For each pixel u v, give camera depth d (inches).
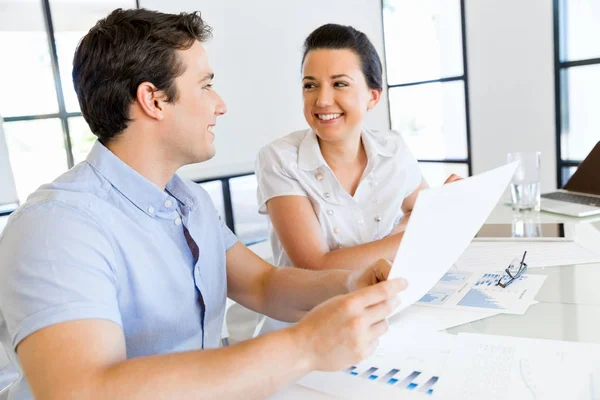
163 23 29.6
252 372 22.5
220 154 148.9
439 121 170.4
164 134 30.8
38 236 24.9
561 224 55.4
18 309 23.3
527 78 138.7
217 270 37.3
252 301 40.8
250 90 154.3
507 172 34.1
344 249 46.9
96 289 24.6
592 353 26.6
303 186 49.6
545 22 131.3
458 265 44.3
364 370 27.5
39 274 23.8
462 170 164.9
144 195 31.1
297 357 23.3
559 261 42.9
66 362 21.8
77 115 129.1
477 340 29.5
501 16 142.0
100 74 29.0
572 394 23.2
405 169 53.9
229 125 150.0
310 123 49.8
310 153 50.1
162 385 21.6
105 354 22.8
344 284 35.8
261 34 155.1
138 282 29.6
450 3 157.5
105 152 30.6
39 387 21.7
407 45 176.7
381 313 24.9
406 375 26.5
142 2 133.6
